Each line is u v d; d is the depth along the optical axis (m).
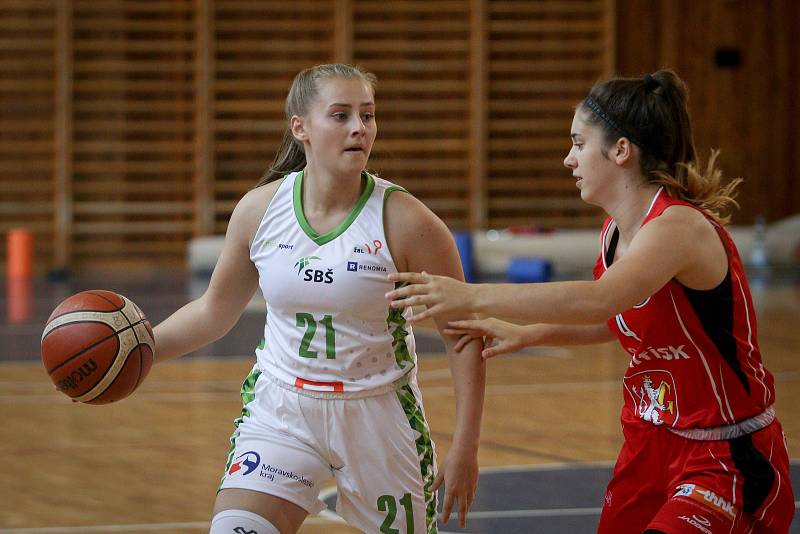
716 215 8.60
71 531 13.14
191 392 22.67
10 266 48.31
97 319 8.80
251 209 8.95
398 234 8.58
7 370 25.06
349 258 8.48
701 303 8.08
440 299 7.75
